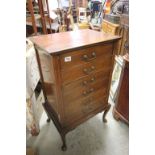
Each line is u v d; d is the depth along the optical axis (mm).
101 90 1232
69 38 1006
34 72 1242
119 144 1305
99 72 1088
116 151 1247
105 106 1376
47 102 1335
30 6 1649
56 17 3223
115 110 1521
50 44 884
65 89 950
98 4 3713
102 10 3324
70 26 3742
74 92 1020
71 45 851
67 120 1125
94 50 940
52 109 1262
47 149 1269
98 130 1439
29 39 1060
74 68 906
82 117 1227
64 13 3518
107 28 2607
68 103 1040
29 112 1222
